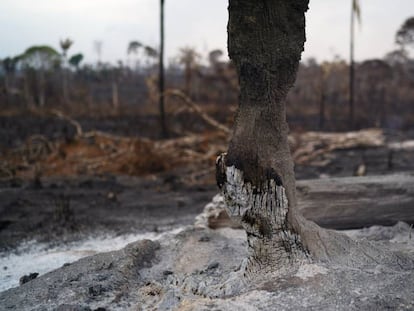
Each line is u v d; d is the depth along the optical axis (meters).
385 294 1.31
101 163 5.23
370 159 6.09
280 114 1.49
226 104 11.27
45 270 2.10
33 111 10.90
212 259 1.91
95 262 1.80
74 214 3.24
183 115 10.00
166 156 5.26
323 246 1.58
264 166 1.45
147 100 13.52
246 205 1.47
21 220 3.08
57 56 14.68
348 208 2.26
